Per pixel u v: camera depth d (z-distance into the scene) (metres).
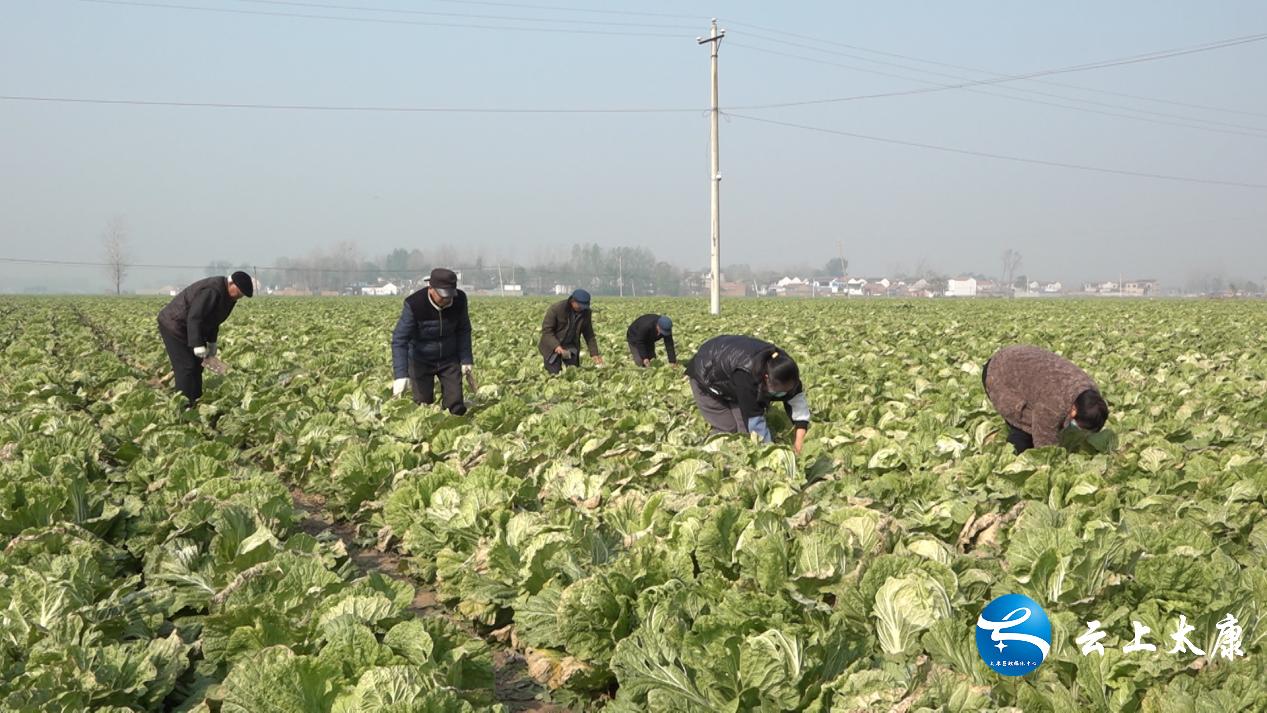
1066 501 7.79
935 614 4.76
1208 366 18.00
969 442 10.18
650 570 5.66
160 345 21.80
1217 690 4.14
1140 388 14.74
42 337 24.05
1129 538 5.72
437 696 4.04
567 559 6.01
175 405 11.95
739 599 4.94
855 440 10.41
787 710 4.32
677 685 4.51
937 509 7.10
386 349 20.84
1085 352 21.03
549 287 192.62
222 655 5.03
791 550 5.59
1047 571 5.25
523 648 5.96
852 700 4.09
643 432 10.63
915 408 12.62
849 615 4.93
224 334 25.34
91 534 6.78
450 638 5.07
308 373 16.59
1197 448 10.07
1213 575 5.09
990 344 23.05
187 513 7.03
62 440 9.45
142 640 5.11
